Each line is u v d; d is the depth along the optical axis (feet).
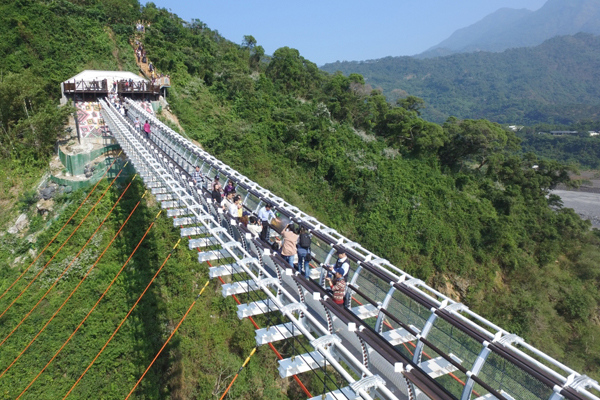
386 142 196.95
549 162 198.39
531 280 151.64
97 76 130.82
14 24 135.33
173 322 74.02
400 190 157.99
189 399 65.31
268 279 39.40
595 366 129.80
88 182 97.04
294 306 35.65
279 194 130.72
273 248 50.78
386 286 40.32
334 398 31.45
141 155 73.67
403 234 146.30
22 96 108.78
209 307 77.97
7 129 109.40
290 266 44.45
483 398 29.68
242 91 168.45
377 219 146.41
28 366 66.13
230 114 157.48
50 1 155.02
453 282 144.36
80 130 115.14
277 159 147.13
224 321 75.97
